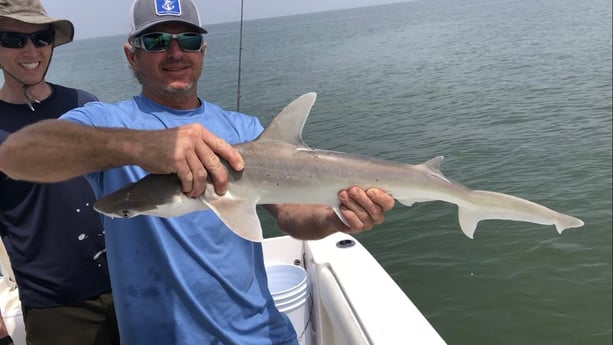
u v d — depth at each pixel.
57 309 3.37
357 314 3.11
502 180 11.59
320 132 17.59
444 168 12.66
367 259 3.75
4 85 3.46
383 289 3.33
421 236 9.30
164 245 2.33
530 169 12.02
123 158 1.90
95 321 3.47
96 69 57.62
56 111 3.55
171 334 2.36
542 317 7.05
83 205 3.32
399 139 15.68
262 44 74.50
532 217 2.67
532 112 17.61
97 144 1.88
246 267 2.55
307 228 2.69
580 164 12.04
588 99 18.62
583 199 10.24
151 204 2.13
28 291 3.34
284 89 27.73
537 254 8.43
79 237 3.32
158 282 2.35
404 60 38.47
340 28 110.38
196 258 2.37
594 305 7.04
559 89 21.17
